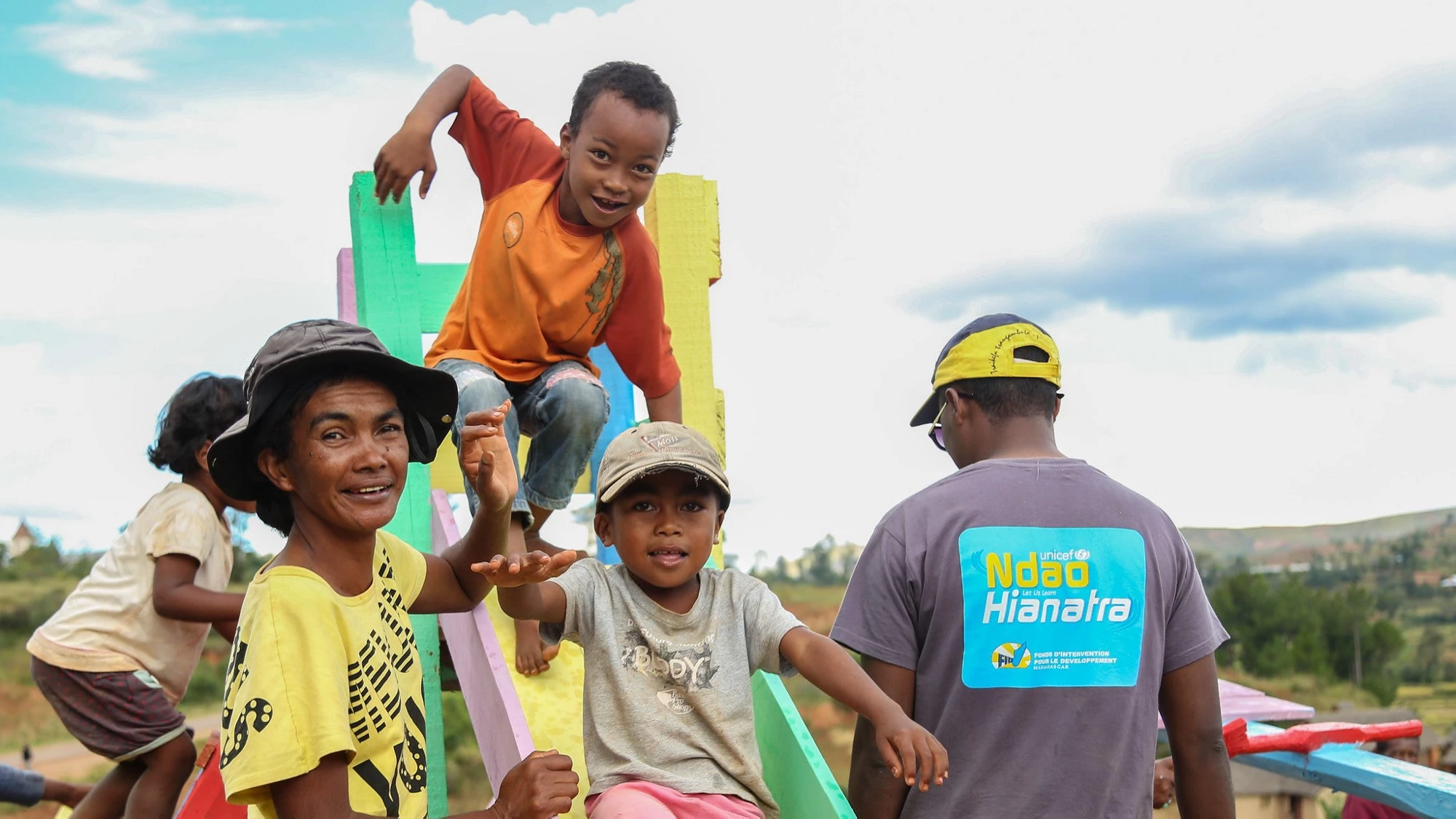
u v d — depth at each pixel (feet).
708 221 14.87
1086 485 9.44
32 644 13.84
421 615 12.64
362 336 7.45
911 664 9.26
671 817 8.54
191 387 14.12
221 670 89.86
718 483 9.59
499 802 7.60
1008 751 8.90
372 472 7.33
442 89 12.80
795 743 10.02
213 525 14.20
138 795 13.98
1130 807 8.94
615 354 12.76
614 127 11.35
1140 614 9.16
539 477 11.94
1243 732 13.50
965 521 9.21
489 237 12.23
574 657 11.49
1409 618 122.21
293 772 6.66
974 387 9.98
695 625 9.69
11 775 16.20
